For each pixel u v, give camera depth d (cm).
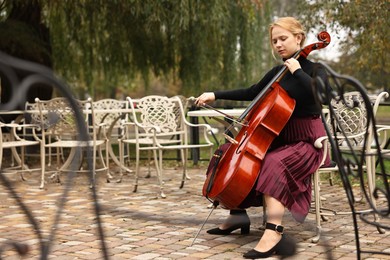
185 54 1203
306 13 1086
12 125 630
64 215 494
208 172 393
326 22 1044
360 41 1059
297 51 398
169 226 448
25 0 1070
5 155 991
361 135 462
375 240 405
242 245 394
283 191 363
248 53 1227
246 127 387
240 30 1223
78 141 189
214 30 1180
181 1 1034
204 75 1241
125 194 607
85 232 431
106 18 1188
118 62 1292
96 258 362
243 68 1234
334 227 446
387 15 991
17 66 162
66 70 1310
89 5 1130
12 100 161
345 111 516
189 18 1085
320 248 383
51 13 1197
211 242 402
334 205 536
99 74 1332
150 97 660
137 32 1215
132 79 1364
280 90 387
